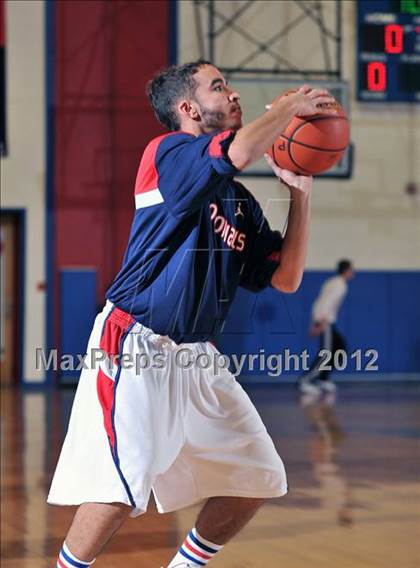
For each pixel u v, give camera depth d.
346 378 18.31
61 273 17.75
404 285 18.41
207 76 3.42
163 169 3.18
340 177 18.02
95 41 17.81
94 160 17.86
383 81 17.38
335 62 18.08
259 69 17.98
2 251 17.89
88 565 3.30
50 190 17.78
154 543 5.45
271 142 3.04
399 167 18.28
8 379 17.91
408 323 18.44
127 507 3.24
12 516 6.26
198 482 3.58
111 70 17.86
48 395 15.75
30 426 11.45
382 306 18.38
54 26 17.70
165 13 17.89
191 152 3.10
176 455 3.40
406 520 5.97
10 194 17.70
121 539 5.56
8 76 17.62
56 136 17.75
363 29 17.08
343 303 18.25
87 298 17.78
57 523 6.04
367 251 18.33
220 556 5.10
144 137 17.95
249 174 16.58
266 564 4.92
